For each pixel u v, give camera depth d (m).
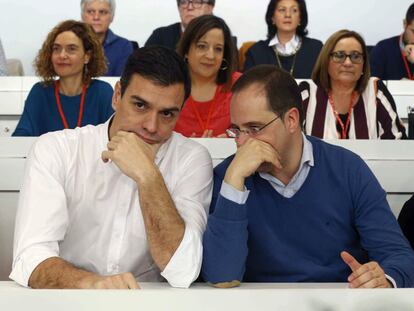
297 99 1.44
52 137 1.47
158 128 1.40
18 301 0.90
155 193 1.33
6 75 3.44
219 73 2.64
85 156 1.46
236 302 0.91
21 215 1.37
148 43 3.57
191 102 2.61
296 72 3.52
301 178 1.46
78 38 2.61
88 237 1.46
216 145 1.92
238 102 1.42
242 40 4.43
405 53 3.38
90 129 1.49
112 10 3.61
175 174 1.49
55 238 1.36
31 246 1.32
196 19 2.65
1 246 1.85
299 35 3.57
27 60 4.34
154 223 1.32
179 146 1.51
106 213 1.46
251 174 1.41
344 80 2.57
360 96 2.60
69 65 2.60
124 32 4.39
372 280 1.27
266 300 0.91
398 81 3.17
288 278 1.45
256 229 1.45
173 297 0.90
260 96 1.41
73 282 1.23
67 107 2.60
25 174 1.43
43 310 0.90
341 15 4.43
